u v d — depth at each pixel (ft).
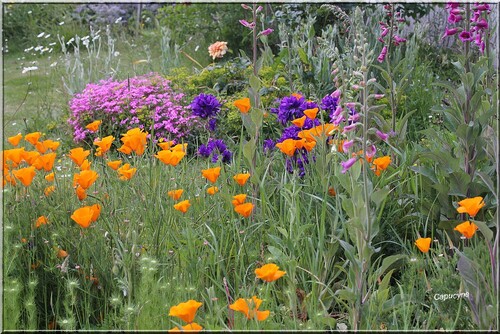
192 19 37.58
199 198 13.24
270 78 23.98
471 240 11.72
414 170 12.67
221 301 10.40
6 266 10.66
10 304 10.08
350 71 20.45
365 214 9.31
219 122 21.81
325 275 10.85
